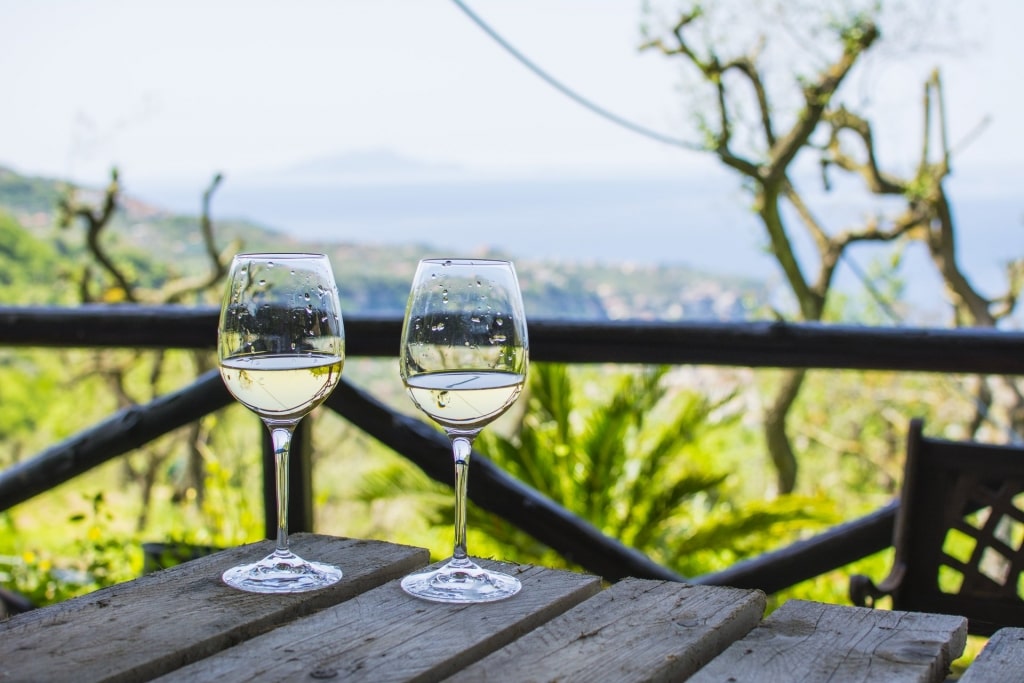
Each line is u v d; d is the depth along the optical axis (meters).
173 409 2.30
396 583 0.90
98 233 8.59
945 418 9.49
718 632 0.80
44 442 10.60
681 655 0.74
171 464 8.42
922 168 8.29
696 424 4.64
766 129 8.09
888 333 2.17
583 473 4.45
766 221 8.24
